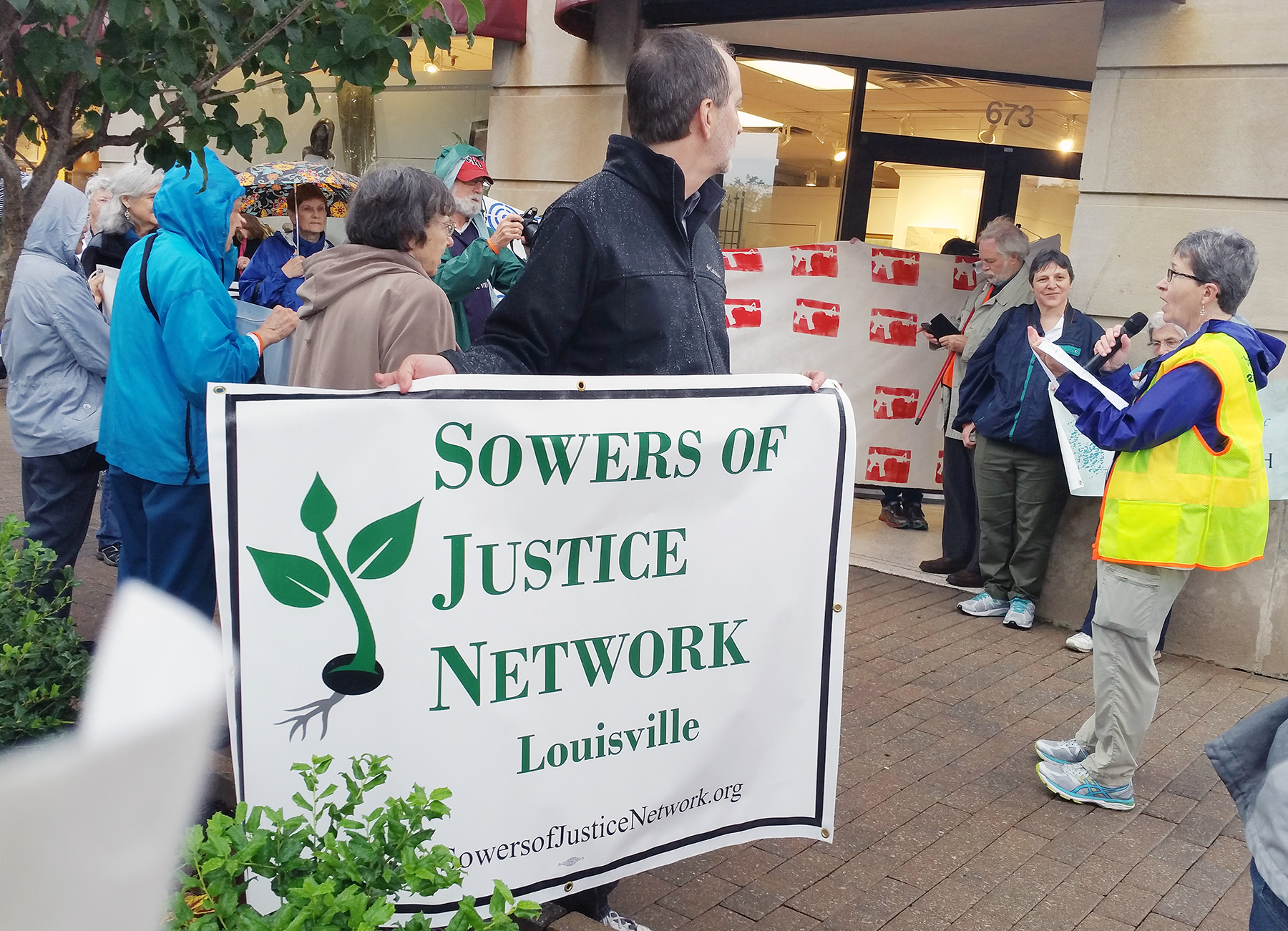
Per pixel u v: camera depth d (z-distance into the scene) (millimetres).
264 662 1832
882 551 6957
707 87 2311
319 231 6195
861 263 7168
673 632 2266
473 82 8062
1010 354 5504
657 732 2271
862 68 8016
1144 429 3375
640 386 2150
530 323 2238
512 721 2086
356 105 8680
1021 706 4574
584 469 2104
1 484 6875
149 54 1922
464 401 1964
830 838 2518
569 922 2336
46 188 1916
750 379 2287
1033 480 5469
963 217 8391
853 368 7250
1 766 516
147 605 614
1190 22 5090
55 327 3895
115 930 550
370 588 1910
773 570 2367
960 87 8156
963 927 2971
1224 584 5227
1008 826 3559
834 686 2469
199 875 1385
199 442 3137
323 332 2996
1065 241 8477
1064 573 5613
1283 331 5039
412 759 1984
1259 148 5000
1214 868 3377
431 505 1951
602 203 2289
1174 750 4250
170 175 3146
